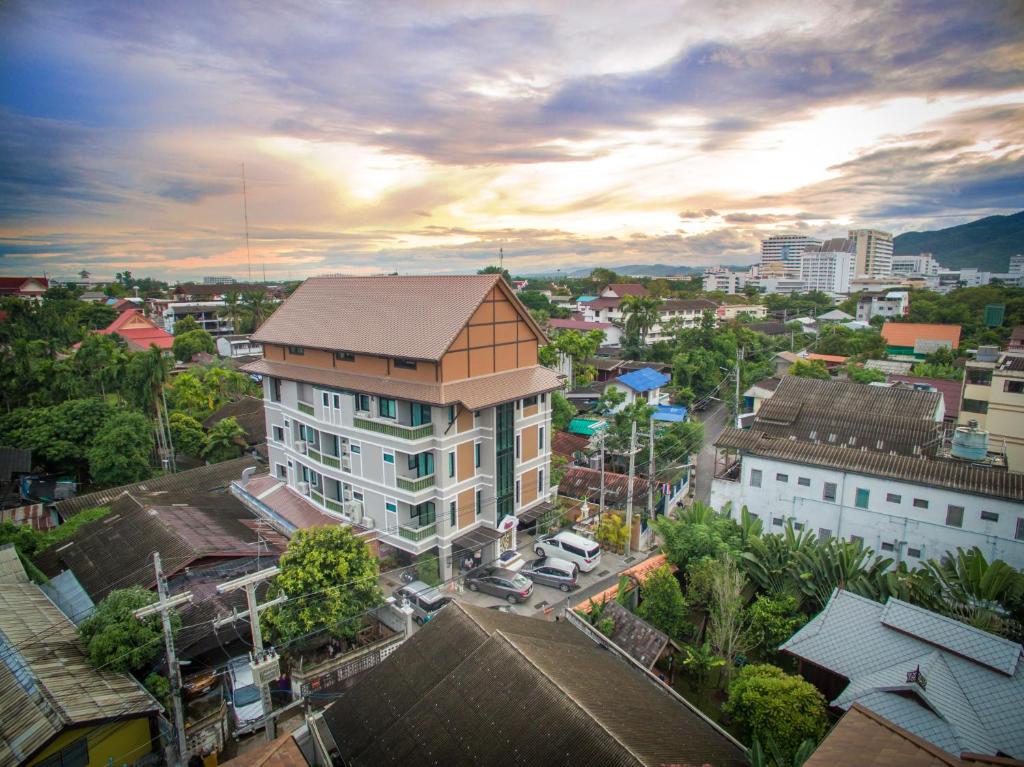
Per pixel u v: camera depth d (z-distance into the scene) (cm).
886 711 1756
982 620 2270
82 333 8381
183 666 2236
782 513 3622
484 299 3102
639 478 4194
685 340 8975
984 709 1720
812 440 4038
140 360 4747
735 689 2003
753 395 6316
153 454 5056
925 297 12244
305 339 3528
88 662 2014
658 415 6128
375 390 3089
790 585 2645
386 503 3175
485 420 3198
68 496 4228
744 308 14538
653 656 2277
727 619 2333
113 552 2811
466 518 3234
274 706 2205
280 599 2000
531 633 1984
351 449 3309
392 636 2555
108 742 1802
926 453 3722
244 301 12231
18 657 1978
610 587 3198
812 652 2108
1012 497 2884
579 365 7306
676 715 1716
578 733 1427
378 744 1616
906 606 2091
